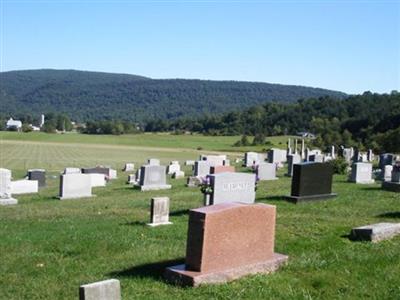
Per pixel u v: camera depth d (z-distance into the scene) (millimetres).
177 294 9203
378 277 9695
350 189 25203
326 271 10148
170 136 167750
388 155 46406
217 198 17531
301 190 20375
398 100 141000
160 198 16938
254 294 9031
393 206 18875
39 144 117125
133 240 13977
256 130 166500
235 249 10070
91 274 11117
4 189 27703
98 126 183250
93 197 29875
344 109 149875
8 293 10289
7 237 15422
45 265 12102
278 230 14328
